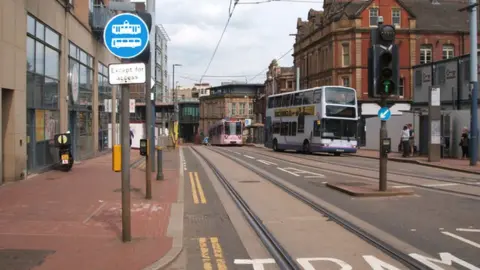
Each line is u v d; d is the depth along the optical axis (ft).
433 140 84.58
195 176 63.05
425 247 25.67
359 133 170.30
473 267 22.02
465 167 73.67
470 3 76.95
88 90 87.15
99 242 25.67
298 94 124.36
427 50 174.91
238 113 319.27
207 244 26.73
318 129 111.75
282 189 49.98
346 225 31.42
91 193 43.01
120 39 26.04
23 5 50.24
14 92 48.26
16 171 49.37
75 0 77.10
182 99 383.86
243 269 21.95
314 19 205.87
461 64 104.73
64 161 61.05
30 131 55.26
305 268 21.90
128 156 25.86
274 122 139.74
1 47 44.65
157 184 51.49
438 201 41.29
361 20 172.24
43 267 20.93
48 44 60.70
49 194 41.93
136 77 25.40
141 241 26.07
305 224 32.22
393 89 43.68
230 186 52.13
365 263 22.75
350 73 172.96
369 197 43.57
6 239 25.88
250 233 29.63
